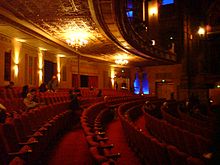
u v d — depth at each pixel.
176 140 5.96
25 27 11.78
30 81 16.53
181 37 25.81
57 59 20.64
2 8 9.63
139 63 27.55
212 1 25.11
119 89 28.78
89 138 3.69
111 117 13.19
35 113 6.04
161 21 27.62
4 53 13.51
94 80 26.23
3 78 13.45
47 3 9.11
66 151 6.15
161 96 29.03
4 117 5.59
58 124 7.34
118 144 7.48
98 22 11.14
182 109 16.47
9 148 3.64
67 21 11.34
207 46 25.52
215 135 1.57
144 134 4.77
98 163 2.53
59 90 18.03
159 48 22.66
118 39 14.92
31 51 16.56
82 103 12.84
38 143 4.42
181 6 25.47
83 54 20.88
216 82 24.33
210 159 1.55
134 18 21.33
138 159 5.80
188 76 24.77
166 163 3.62
